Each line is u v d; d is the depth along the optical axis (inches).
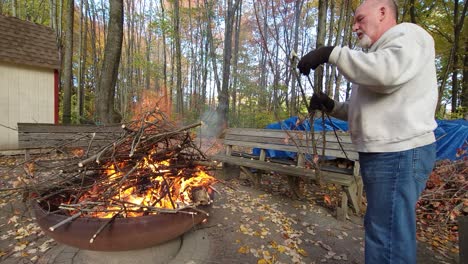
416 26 51.4
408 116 49.4
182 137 91.0
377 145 53.1
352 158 131.6
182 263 81.7
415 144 49.9
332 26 315.0
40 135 174.9
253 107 544.1
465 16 381.1
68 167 82.5
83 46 583.5
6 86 258.4
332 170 144.8
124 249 66.9
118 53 238.1
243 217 123.5
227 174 191.3
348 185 119.9
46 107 284.7
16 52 263.6
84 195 76.1
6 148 256.5
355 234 111.7
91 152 87.0
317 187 175.8
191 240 96.7
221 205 137.6
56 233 64.9
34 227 104.8
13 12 447.5
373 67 45.8
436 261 94.5
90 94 638.5
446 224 124.5
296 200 150.1
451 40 391.5
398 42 47.3
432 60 51.4
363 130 55.1
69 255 84.6
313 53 54.2
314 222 122.0
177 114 498.9
